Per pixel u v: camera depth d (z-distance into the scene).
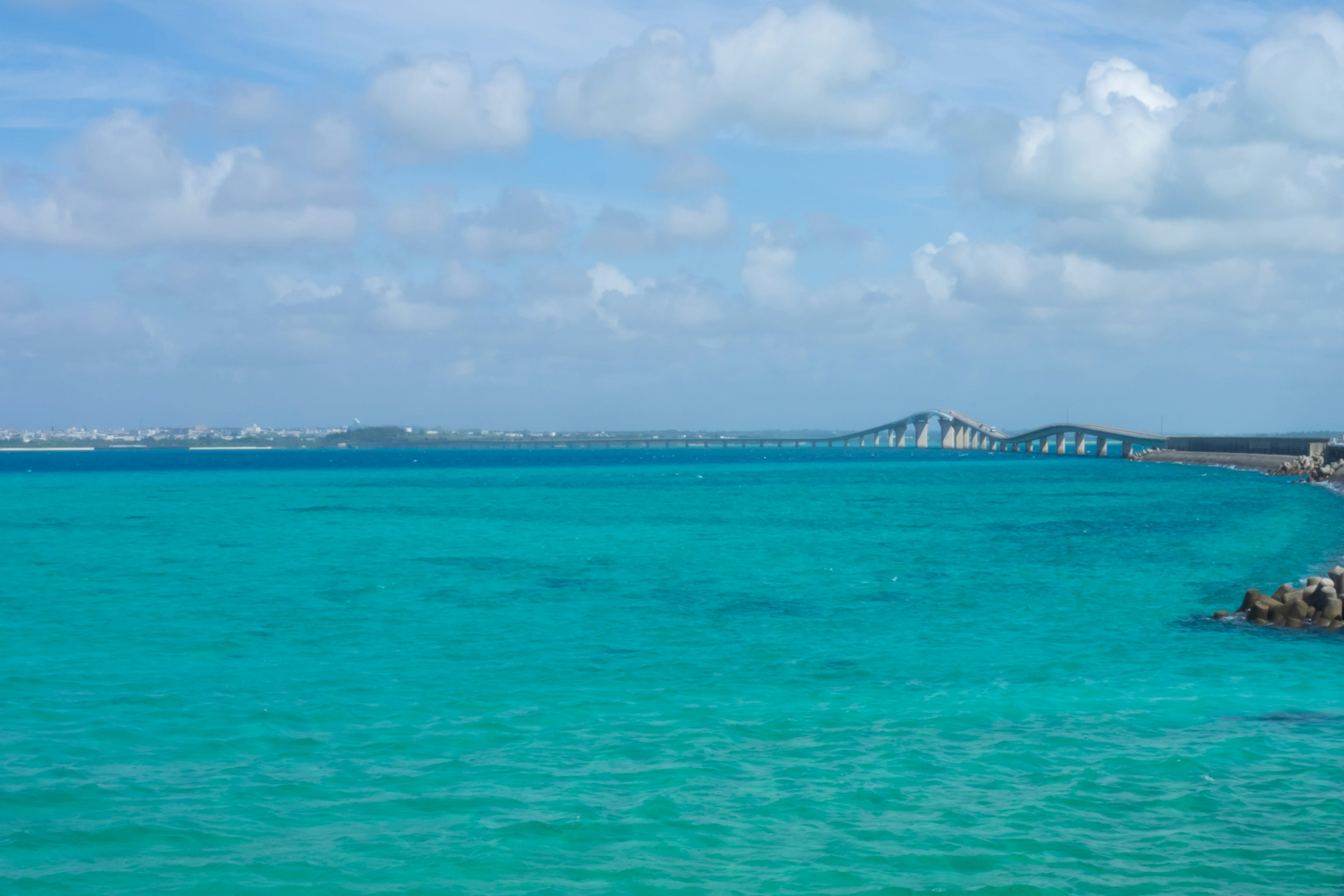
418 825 14.45
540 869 13.02
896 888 12.44
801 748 18.06
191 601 36.41
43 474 190.50
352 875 12.89
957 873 12.85
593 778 16.41
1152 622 31.28
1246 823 14.40
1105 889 12.37
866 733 18.98
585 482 153.25
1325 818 14.56
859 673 24.31
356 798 15.55
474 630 30.31
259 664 25.53
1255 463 170.75
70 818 14.70
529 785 16.08
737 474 182.50
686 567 46.22
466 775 16.59
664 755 17.62
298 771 16.80
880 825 14.40
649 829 14.30
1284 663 25.22
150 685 23.05
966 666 25.08
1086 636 29.11
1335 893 12.25
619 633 29.81
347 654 26.78
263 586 40.25
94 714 20.41
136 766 17.05
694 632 29.94
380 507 92.75
